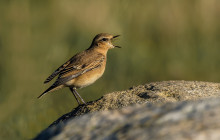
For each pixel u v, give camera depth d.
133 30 18.19
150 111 5.74
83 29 17.14
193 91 8.04
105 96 8.18
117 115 5.80
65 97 13.60
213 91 8.08
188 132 5.00
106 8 17.53
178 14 18.58
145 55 17.77
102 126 5.60
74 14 17.08
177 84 8.41
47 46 15.98
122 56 17.17
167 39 18.58
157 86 8.34
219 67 18.30
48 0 16.75
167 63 18.11
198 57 18.44
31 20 16.17
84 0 17.41
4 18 15.72
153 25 18.56
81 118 5.95
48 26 16.50
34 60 15.44
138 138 5.07
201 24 18.62
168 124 5.27
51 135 5.74
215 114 5.35
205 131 4.98
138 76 17.23
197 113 5.45
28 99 13.72
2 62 15.01
